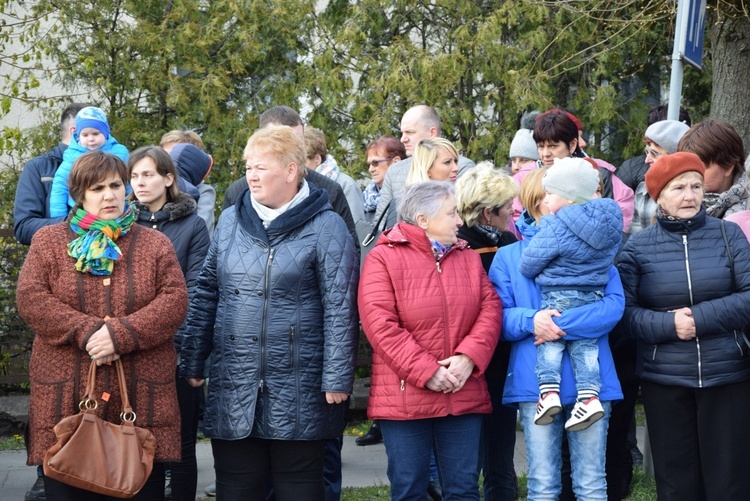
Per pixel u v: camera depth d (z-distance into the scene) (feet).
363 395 31.55
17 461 27.02
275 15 35.37
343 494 23.62
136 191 20.53
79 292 16.76
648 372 18.20
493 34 33.78
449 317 17.31
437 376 16.92
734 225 18.11
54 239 17.02
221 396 17.24
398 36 35.73
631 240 18.65
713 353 17.65
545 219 17.88
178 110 35.50
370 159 28.96
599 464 17.75
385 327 17.02
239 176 35.73
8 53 36.83
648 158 22.71
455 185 19.88
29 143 35.24
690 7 22.54
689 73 36.60
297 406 17.02
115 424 16.53
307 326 17.20
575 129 22.85
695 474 18.11
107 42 34.86
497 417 19.61
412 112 24.76
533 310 17.88
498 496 19.72
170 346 17.48
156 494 17.57
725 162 19.67
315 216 17.62
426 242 17.52
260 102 36.65
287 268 17.15
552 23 34.68
